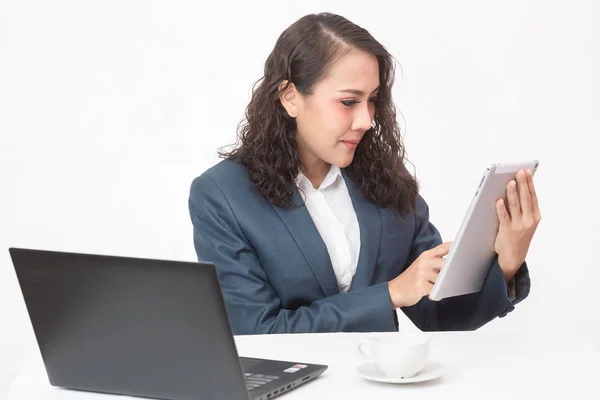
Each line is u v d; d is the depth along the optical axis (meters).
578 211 3.76
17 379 1.65
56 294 1.51
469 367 1.65
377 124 2.38
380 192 2.38
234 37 3.76
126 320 1.46
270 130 2.27
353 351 1.78
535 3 3.68
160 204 3.88
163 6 3.77
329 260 2.26
